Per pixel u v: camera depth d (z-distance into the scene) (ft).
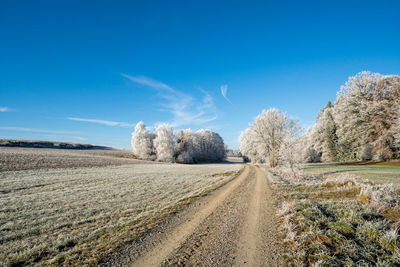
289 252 17.28
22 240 21.86
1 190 48.57
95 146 368.07
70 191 49.85
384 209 27.04
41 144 276.21
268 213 29.81
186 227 24.93
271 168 119.96
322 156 159.22
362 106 98.58
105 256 17.52
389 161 99.60
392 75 94.94
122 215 30.99
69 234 23.30
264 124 129.90
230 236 21.57
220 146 337.11
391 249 17.22
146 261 16.52
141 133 250.98
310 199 36.88
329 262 14.90
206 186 60.44
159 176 86.48
